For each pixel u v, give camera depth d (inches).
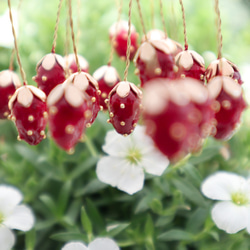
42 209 12.3
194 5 16.2
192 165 11.9
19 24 13.7
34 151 12.5
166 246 11.9
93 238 11.4
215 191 11.4
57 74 9.8
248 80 14.1
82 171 12.1
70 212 12.1
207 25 15.5
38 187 12.2
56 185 12.5
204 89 8.7
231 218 11.2
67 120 8.9
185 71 9.7
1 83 10.1
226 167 12.7
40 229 12.1
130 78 13.5
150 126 8.5
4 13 15.0
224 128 9.4
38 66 9.9
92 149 12.4
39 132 9.6
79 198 12.3
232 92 9.3
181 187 11.6
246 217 11.2
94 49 14.3
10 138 13.7
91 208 11.7
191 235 11.6
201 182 11.7
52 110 8.9
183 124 8.4
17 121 9.5
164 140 8.5
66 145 9.0
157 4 15.4
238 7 21.3
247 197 11.4
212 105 8.9
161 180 11.8
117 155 11.6
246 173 12.5
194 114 8.5
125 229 11.7
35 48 14.1
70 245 11.0
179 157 8.6
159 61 9.4
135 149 11.6
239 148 12.8
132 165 11.6
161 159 11.5
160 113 8.4
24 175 12.7
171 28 11.8
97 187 11.9
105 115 12.3
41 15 14.3
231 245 11.6
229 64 9.7
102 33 14.7
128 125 9.7
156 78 9.4
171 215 11.7
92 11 15.6
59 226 12.2
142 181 11.5
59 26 14.1
